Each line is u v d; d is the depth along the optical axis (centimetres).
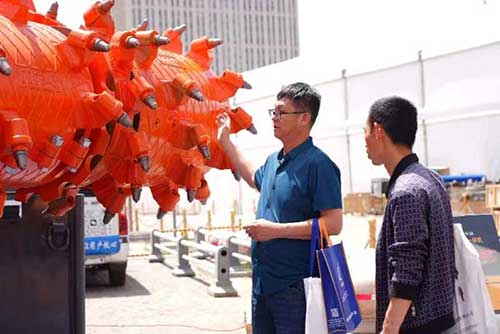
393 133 326
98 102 266
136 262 1441
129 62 289
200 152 324
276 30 12081
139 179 303
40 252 379
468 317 328
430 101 2780
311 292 348
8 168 272
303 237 360
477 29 2609
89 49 268
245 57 11788
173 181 338
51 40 271
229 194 3756
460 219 527
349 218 2652
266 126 3338
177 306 910
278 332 370
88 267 1081
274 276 369
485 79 2594
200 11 11256
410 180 313
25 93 249
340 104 3152
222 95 364
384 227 321
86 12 307
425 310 309
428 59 2775
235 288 1024
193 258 1175
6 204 369
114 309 895
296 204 370
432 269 310
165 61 333
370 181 3023
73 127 269
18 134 238
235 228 2116
